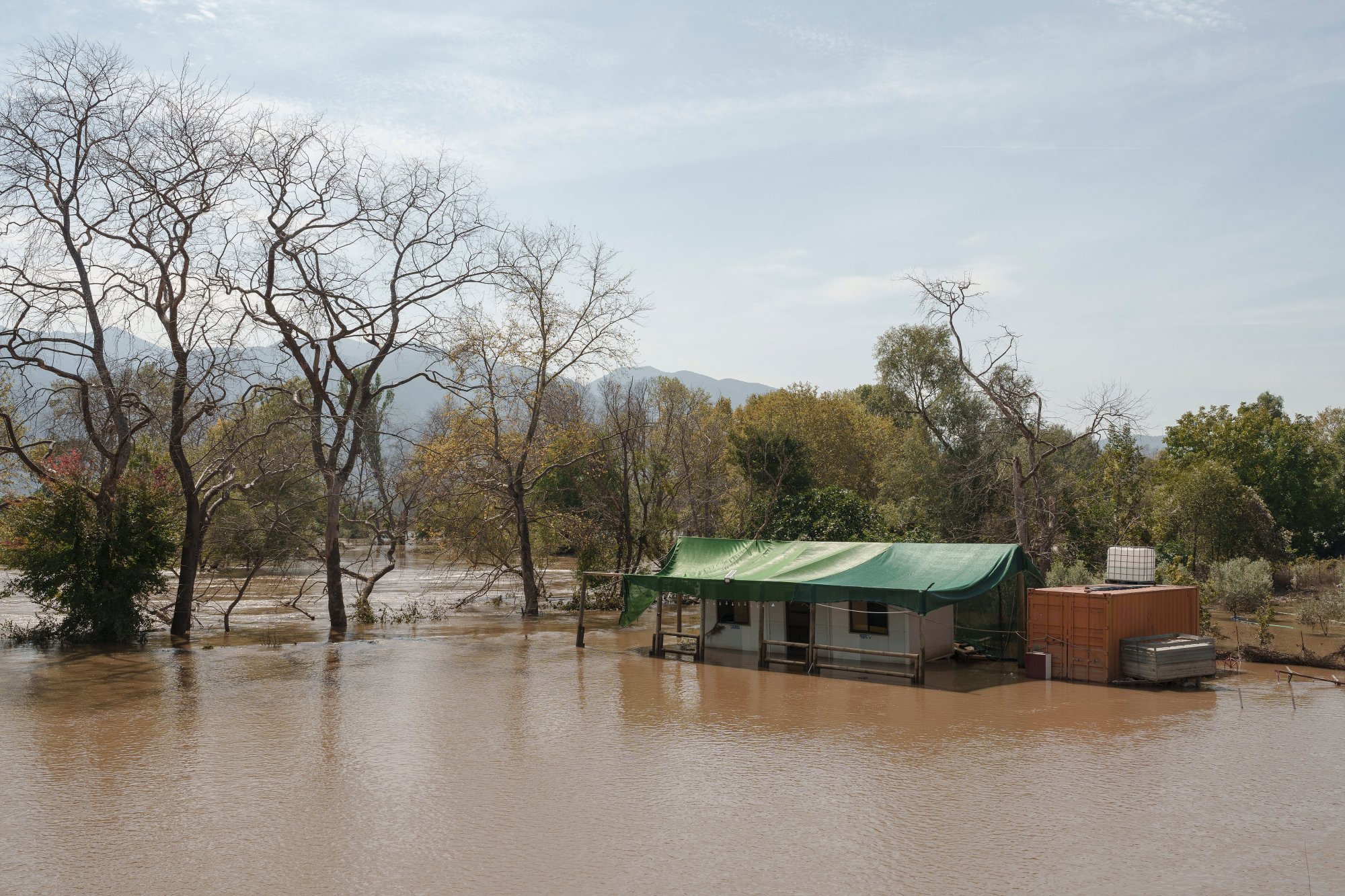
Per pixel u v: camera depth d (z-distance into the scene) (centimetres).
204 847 1080
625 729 1711
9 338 2680
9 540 2830
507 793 1298
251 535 4128
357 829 1142
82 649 2770
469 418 3744
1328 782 1339
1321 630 3162
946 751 1540
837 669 2320
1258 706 1903
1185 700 1970
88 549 2825
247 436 3400
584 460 4159
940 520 4812
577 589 4272
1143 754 1508
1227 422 6091
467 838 1111
